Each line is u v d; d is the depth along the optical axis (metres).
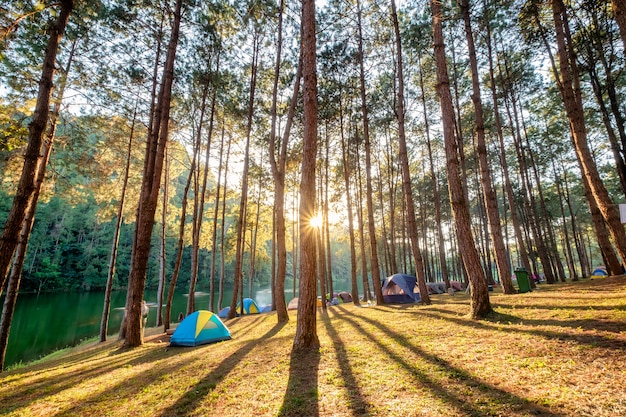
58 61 11.99
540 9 12.24
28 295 44.44
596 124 20.56
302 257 6.78
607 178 31.59
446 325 7.01
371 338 6.85
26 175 5.98
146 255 10.95
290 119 14.66
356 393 3.92
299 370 5.19
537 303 7.84
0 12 6.08
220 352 7.46
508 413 2.92
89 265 54.44
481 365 4.22
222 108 18.73
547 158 26.11
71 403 4.83
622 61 14.02
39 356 15.50
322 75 17.94
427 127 21.17
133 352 9.48
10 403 5.17
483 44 17.20
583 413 2.71
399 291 17.31
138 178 20.34
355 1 15.89
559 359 3.98
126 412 4.24
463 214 7.63
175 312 33.94
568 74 9.70
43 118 6.27
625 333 4.34
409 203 13.28
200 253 69.81
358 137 21.95
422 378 4.08
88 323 25.72
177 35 11.36
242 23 15.81
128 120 16.94
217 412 3.89
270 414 3.65
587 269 38.34
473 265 7.42
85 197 16.95
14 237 5.78
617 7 5.43
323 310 17.02
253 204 29.17
